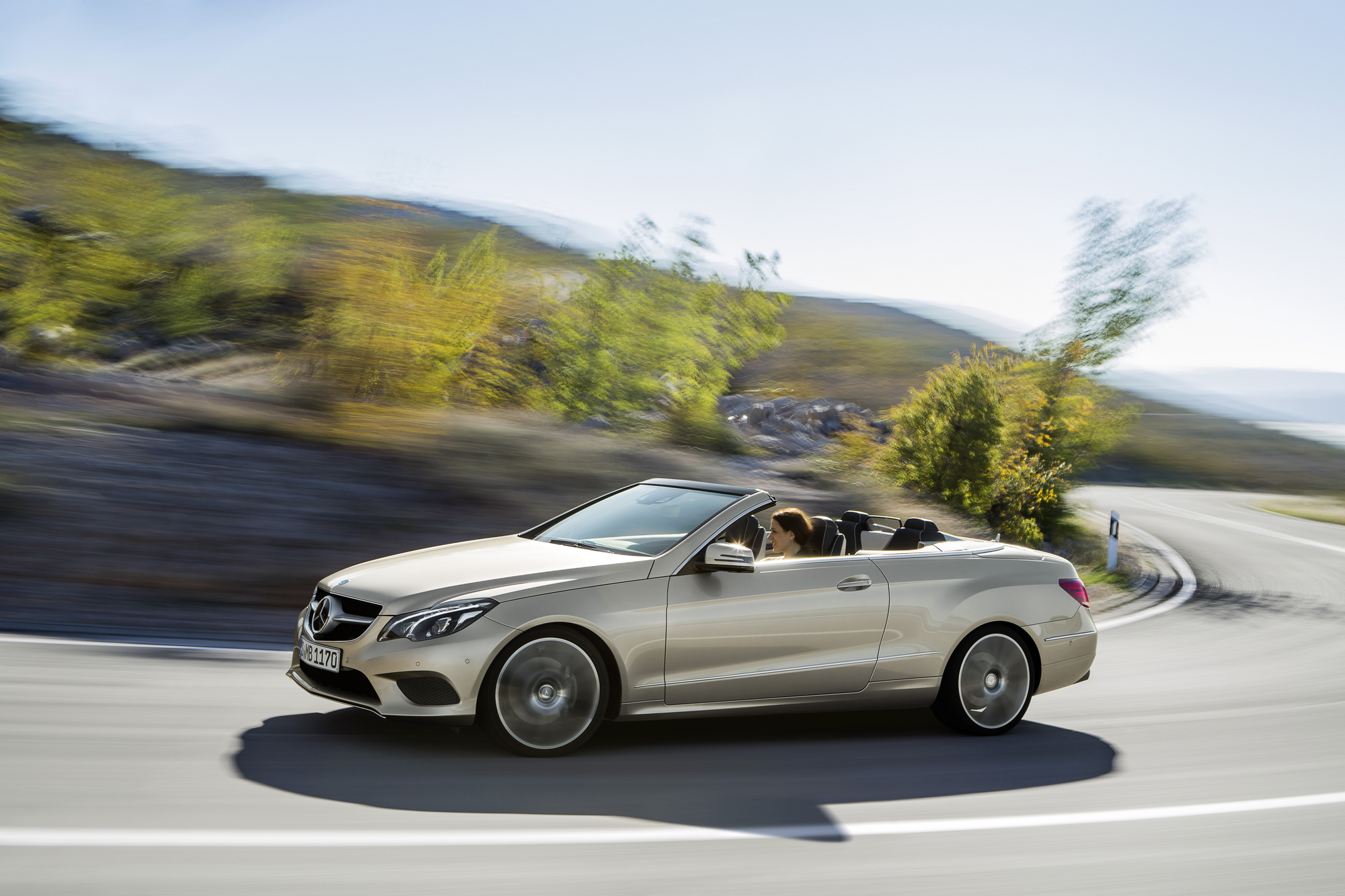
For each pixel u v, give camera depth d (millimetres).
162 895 3342
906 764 5508
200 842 3801
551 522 6383
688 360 18609
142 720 5363
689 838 4188
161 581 8586
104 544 9102
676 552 5441
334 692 5066
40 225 15109
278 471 11695
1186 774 5586
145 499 10258
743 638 5473
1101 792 5164
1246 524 30000
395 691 4848
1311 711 7277
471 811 4316
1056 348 22422
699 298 18484
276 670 6676
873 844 4266
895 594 5930
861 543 6668
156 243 15477
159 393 14391
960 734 6199
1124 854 4305
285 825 4023
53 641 6961
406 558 5676
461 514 11367
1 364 14930
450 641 4867
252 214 15281
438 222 15906
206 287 15680
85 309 16000
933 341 89438
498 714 4965
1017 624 6266
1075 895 3842
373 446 12984
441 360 15562
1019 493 22078
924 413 22453
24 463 10602
